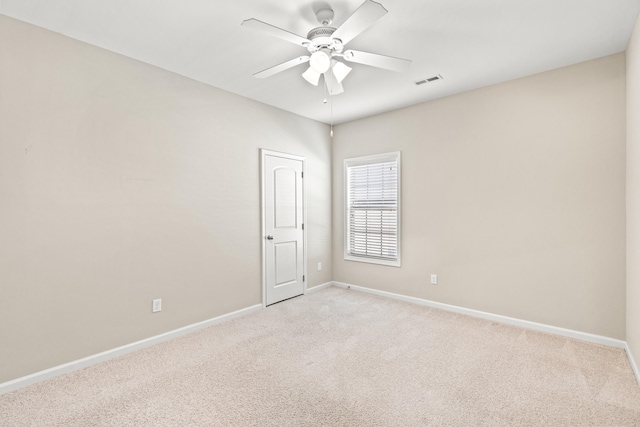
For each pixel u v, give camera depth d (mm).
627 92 2586
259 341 2949
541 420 1824
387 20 2215
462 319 3471
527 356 2594
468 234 3578
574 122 2902
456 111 3637
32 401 2039
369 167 4523
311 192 4617
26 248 2232
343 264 4859
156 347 2842
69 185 2424
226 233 3531
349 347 2799
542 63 2883
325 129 4863
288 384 2219
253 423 1818
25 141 2223
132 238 2775
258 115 3875
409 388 2158
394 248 4262
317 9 2092
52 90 2342
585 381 2221
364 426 1787
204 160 3320
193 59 2811
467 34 2400
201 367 2469
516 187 3234
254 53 2709
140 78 2824
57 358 2367
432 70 3020
